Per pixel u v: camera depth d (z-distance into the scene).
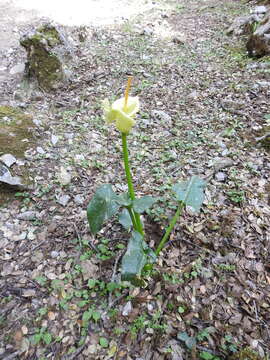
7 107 1.31
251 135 1.25
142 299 0.74
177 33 2.35
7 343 0.66
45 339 0.67
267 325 0.70
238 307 0.73
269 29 1.82
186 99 1.53
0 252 0.83
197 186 0.73
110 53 2.01
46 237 0.88
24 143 1.15
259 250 0.84
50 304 0.73
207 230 0.89
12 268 0.80
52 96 1.59
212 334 0.68
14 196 0.98
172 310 0.72
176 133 1.29
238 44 2.07
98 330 0.69
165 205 0.95
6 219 0.92
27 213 0.93
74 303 0.73
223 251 0.84
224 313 0.72
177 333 0.68
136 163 1.14
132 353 0.65
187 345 0.65
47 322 0.70
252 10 2.52
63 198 0.98
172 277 0.78
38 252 0.84
